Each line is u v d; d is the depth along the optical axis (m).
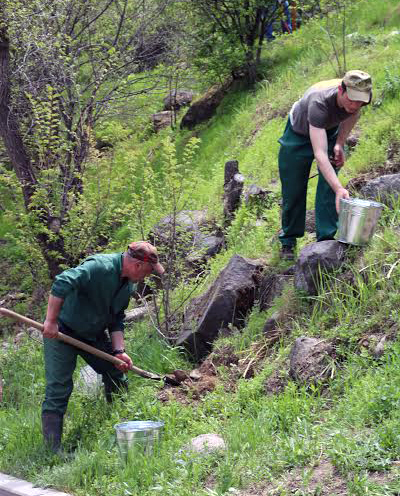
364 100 5.43
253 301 6.45
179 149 15.00
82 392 6.28
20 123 10.54
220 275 6.63
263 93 13.64
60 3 11.38
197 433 4.93
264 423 4.67
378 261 5.48
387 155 7.83
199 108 15.66
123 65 12.72
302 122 6.00
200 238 7.89
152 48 14.17
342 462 3.90
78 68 12.30
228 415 5.11
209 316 6.36
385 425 4.05
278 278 6.30
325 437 4.26
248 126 12.73
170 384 5.87
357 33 13.03
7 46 10.45
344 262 5.67
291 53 14.72
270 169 9.99
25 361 8.12
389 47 11.80
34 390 6.96
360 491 3.62
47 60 11.02
